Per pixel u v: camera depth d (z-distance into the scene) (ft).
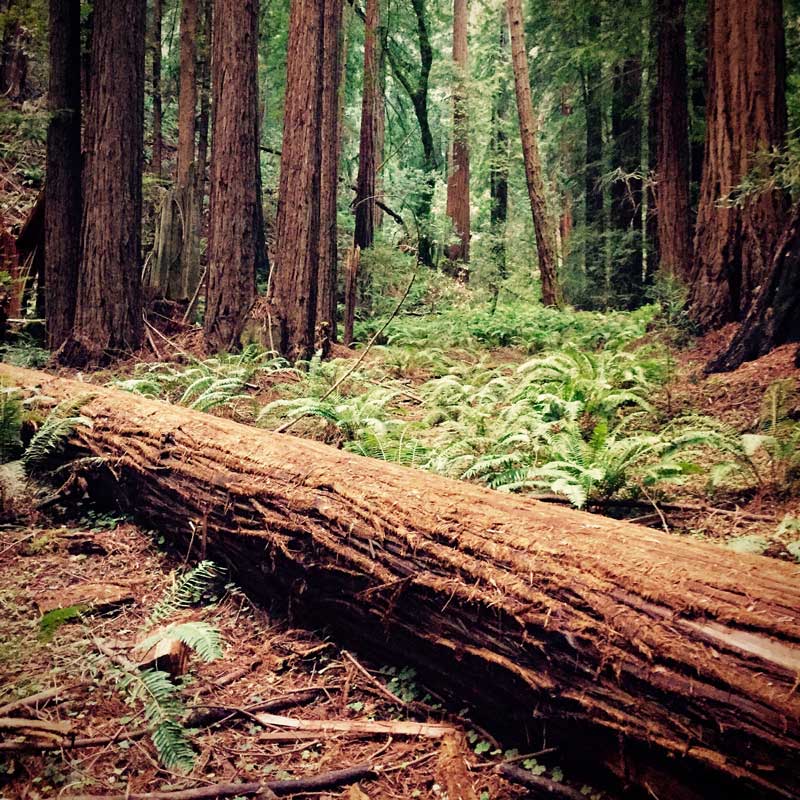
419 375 34.78
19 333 37.04
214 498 13.11
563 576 8.11
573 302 69.62
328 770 8.40
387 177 88.02
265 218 70.33
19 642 10.66
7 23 42.96
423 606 9.30
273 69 68.80
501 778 8.08
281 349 34.42
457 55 82.48
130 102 34.01
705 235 31.22
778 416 18.72
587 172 73.61
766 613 6.79
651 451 15.84
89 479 17.20
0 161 54.75
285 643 11.28
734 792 6.24
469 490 10.88
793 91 46.68
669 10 47.21
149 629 11.52
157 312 41.42
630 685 7.03
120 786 8.01
